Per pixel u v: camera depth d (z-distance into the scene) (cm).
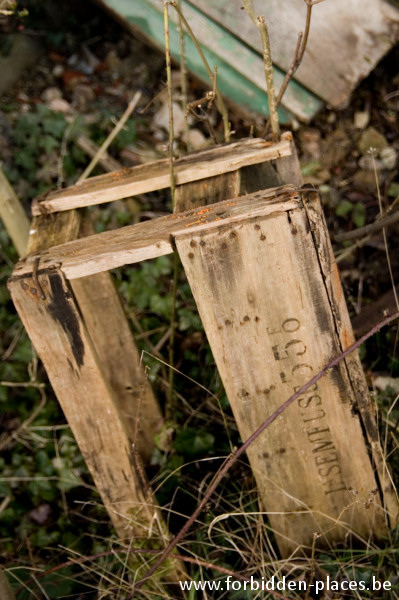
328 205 301
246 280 167
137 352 230
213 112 342
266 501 197
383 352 252
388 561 198
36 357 281
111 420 183
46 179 330
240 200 168
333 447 189
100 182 198
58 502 246
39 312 170
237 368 178
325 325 174
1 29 356
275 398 183
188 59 308
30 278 167
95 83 372
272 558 206
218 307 170
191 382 263
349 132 322
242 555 197
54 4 377
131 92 365
